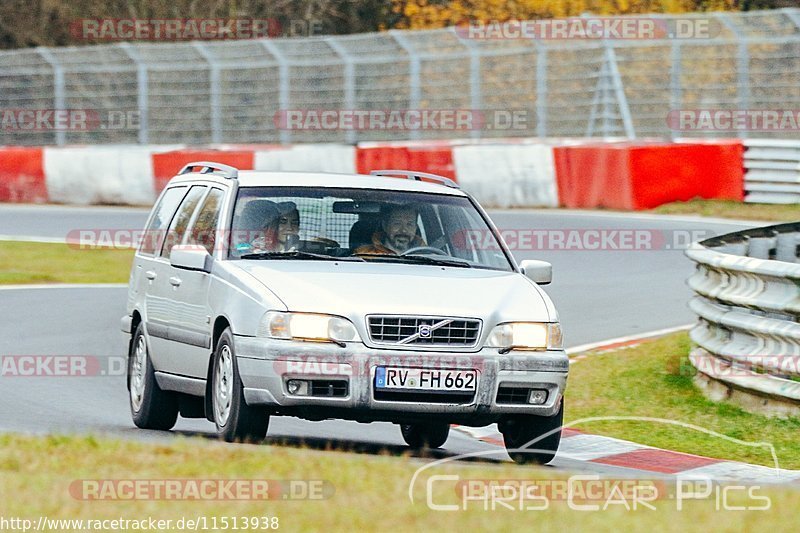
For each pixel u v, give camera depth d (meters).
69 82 118.25
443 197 32.69
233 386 28.02
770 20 94.94
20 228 87.06
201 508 20.09
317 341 27.38
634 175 85.88
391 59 106.81
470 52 104.75
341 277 28.81
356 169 97.06
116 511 19.86
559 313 56.06
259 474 22.62
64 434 28.33
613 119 99.19
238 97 113.19
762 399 37.03
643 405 39.22
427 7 132.50
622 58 99.38
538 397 28.44
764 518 19.89
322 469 23.14
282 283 28.34
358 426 36.75
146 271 34.84
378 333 27.55
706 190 87.50
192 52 113.50
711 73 96.69
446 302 28.17
